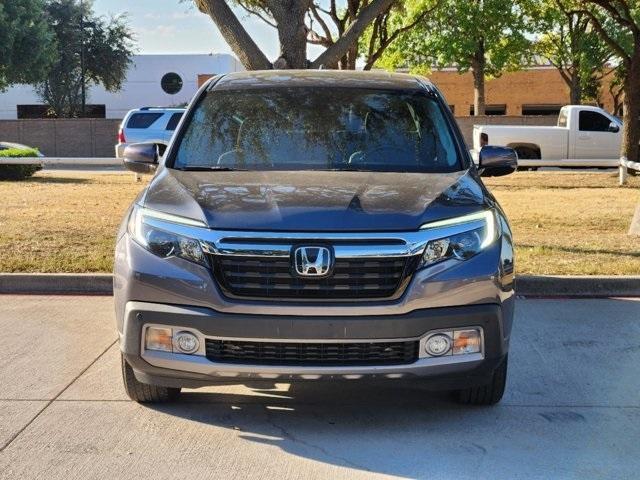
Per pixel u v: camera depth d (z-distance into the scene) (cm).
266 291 416
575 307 738
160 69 4303
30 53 3509
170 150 537
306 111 562
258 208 430
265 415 480
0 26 3338
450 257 426
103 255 884
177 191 463
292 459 420
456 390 494
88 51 4138
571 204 1436
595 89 4291
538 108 4472
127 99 4322
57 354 594
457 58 3316
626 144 2069
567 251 929
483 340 431
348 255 413
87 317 696
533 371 564
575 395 518
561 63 3638
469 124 3247
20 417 474
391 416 480
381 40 2167
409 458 422
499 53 3306
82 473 402
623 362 583
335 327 412
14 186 1720
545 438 450
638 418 480
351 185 466
